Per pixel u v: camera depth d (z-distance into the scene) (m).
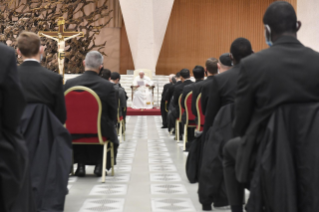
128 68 24.81
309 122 1.90
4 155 1.94
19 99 1.94
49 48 21.28
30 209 2.31
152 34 20.25
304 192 1.88
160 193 4.23
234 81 3.27
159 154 6.92
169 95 9.95
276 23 2.08
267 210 1.93
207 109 3.43
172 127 9.66
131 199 3.97
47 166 3.20
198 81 5.98
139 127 11.65
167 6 20.02
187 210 3.58
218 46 24.33
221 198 3.35
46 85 3.30
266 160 1.90
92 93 4.42
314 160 1.87
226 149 2.46
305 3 14.48
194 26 24.31
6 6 21.42
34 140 3.22
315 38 13.99
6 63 1.88
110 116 4.68
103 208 3.63
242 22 24.14
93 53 4.66
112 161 5.06
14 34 21.11
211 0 24.23
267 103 1.97
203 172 3.36
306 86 1.95
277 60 1.98
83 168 5.08
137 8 20.02
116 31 24.67
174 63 24.44
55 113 3.40
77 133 4.55
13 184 1.96
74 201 3.87
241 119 2.07
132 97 17.09
